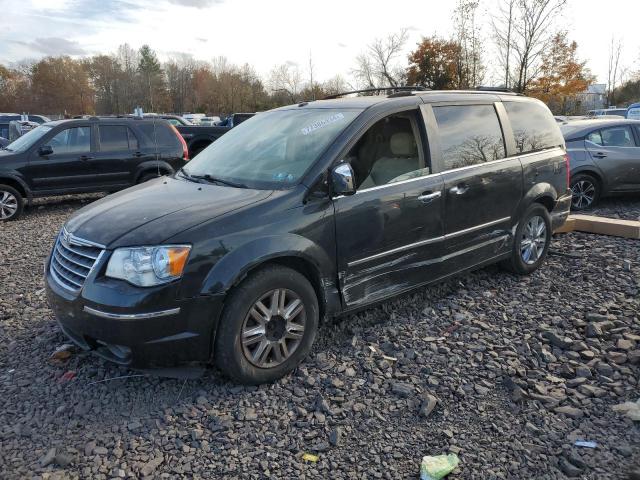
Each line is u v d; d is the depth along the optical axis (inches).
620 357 149.3
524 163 209.0
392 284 167.2
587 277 213.8
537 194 213.5
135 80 2659.9
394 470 110.0
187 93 2802.7
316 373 145.9
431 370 146.4
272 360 141.1
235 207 138.5
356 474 109.0
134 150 423.5
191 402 133.8
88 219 144.9
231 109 2073.1
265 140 175.3
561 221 233.6
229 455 114.9
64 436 121.6
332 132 160.4
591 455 112.4
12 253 276.7
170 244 126.3
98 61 2719.0
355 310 159.5
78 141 403.9
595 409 128.5
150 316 124.5
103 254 129.6
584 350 154.9
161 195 154.6
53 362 152.8
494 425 123.0
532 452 114.0
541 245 223.5
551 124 233.5
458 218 183.0
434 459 110.7
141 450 116.6
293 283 141.2
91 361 153.0
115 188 420.8
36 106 2984.7
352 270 155.4
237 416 127.3
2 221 374.3
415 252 171.3
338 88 1461.6
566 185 233.5
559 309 184.2
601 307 182.5
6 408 132.3
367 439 119.6
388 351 158.1
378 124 165.5
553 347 158.9
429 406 128.1
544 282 211.6
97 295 126.5
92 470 110.8
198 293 127.7
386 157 165.9
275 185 150.8
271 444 118.4
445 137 182.4
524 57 754.2
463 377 143.5
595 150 367.9
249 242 133.6
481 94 204.7
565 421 124.4
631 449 113.3
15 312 191.5
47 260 155.4
